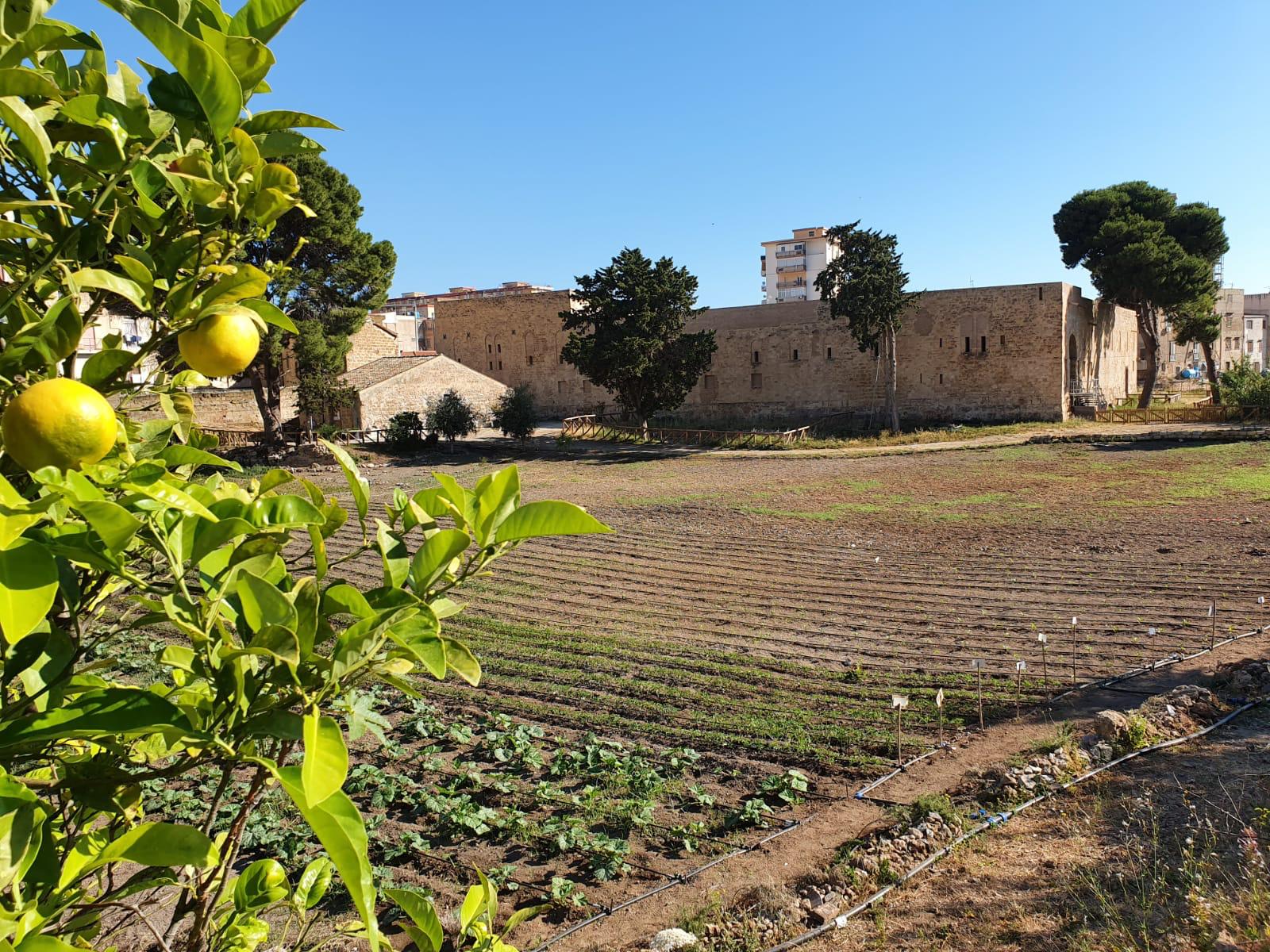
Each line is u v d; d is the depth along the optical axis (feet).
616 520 74.33
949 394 141.49
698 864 22.21
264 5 4.96
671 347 129.39
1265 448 93.76
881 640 39.45
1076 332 141.90
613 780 26.84
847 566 54.90
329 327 113.19
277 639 4.42
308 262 109.29
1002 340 136.98
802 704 32.32
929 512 71.05
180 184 4.60
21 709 4.32
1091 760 25.17
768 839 23.04
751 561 57.31
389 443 127.24
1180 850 19.12
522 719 32.30
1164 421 126.52
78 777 4.86
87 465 4.09
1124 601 43.45
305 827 23.89
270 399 114.32
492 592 50.39
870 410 147.74
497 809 25.64
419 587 5.16
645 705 32.81
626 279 124.57
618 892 21.15
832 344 150.51
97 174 4.78
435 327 198.18
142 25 4.22
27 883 4.19
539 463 115.34
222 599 4.67
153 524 4.54
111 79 4.90
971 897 18.69
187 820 24.22
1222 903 15.72
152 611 4.89
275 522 5.20
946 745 28.07
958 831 21.79
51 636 4.78
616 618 44.70
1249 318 264.93
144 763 5.94
